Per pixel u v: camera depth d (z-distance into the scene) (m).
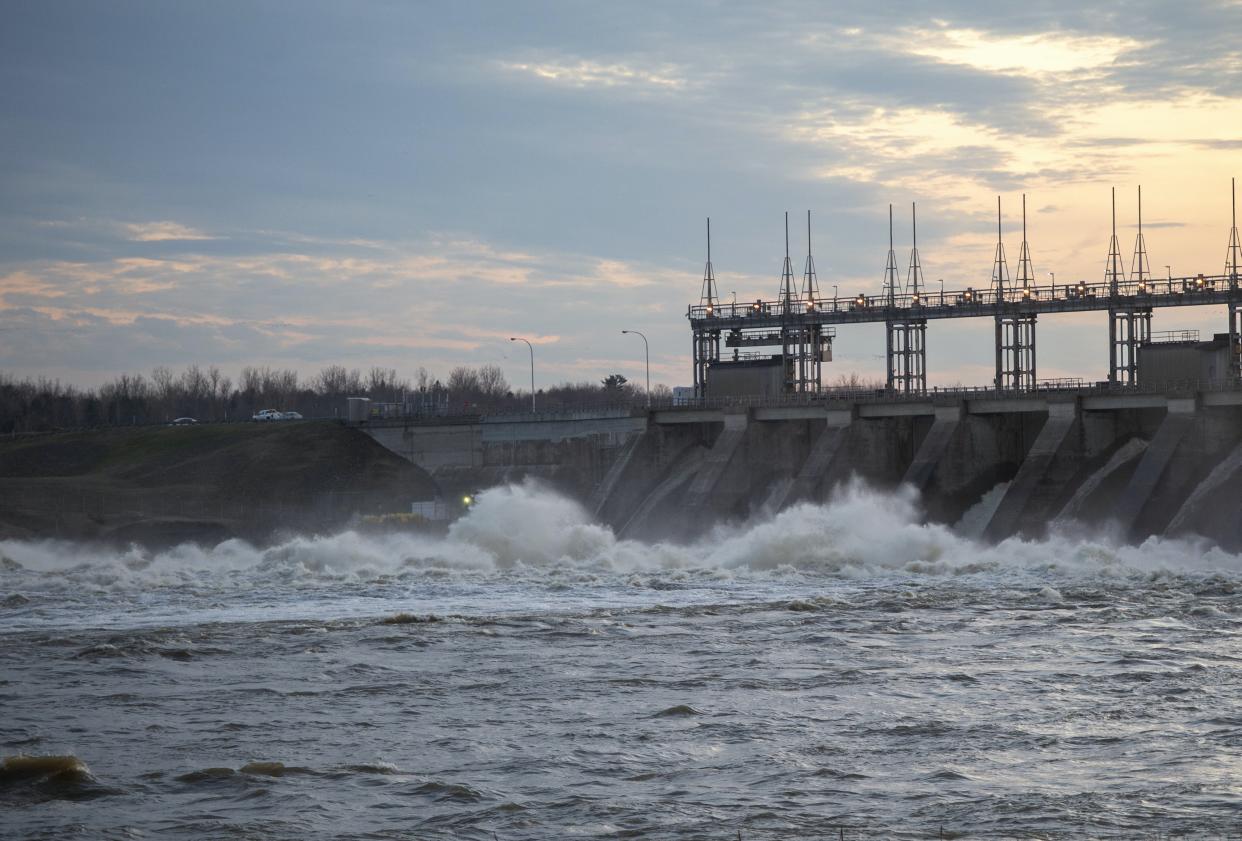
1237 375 111.12
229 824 30.30
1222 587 73.81
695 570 86.56
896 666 49.66
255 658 52.44
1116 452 113.12
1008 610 65.31
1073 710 41.38
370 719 41.16
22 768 34.34
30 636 58.31
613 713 41.78
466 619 63.12
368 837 29.38
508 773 34.59
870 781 33.47
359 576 85.75
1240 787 32.56
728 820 30.30
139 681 47.59
